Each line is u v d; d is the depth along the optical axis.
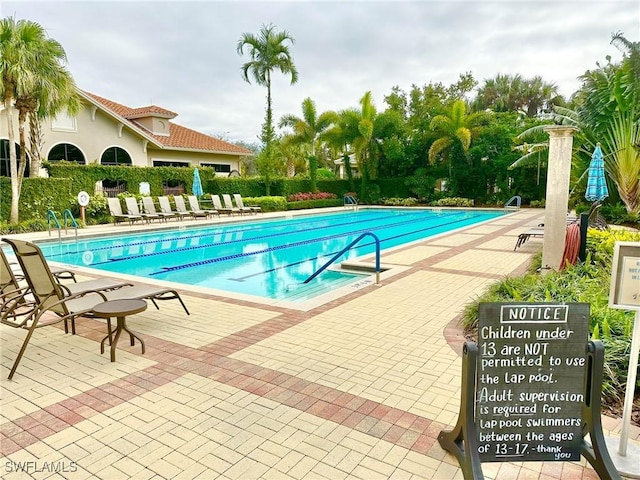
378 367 3.61
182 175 20.36
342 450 2.50
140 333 4.48
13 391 3.24
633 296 2.27
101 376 3.47
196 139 25.42
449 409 2.94
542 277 5.95
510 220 17.83
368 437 2.62
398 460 2.41
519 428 2.21
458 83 39.66
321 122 25.44
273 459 2.42
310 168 25.69
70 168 16.44
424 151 26.75
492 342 2.15
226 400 3.07
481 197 25.94
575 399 2.22
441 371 3.53
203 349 4.02
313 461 2.40
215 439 2.61
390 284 6.61
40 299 4.11
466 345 2.16
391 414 2.88
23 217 14.54
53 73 13.80
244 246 12.68
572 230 6.68
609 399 3.11
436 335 4.36
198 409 2.95
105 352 3.97
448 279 6.94
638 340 2.32
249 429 2.71
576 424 2.23
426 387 3.26
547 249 6.71
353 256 10.96
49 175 15.97
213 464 2.38
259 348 4.03
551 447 2.24
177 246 12.64
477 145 24.80
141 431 2.70
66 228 13.30
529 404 2.20
